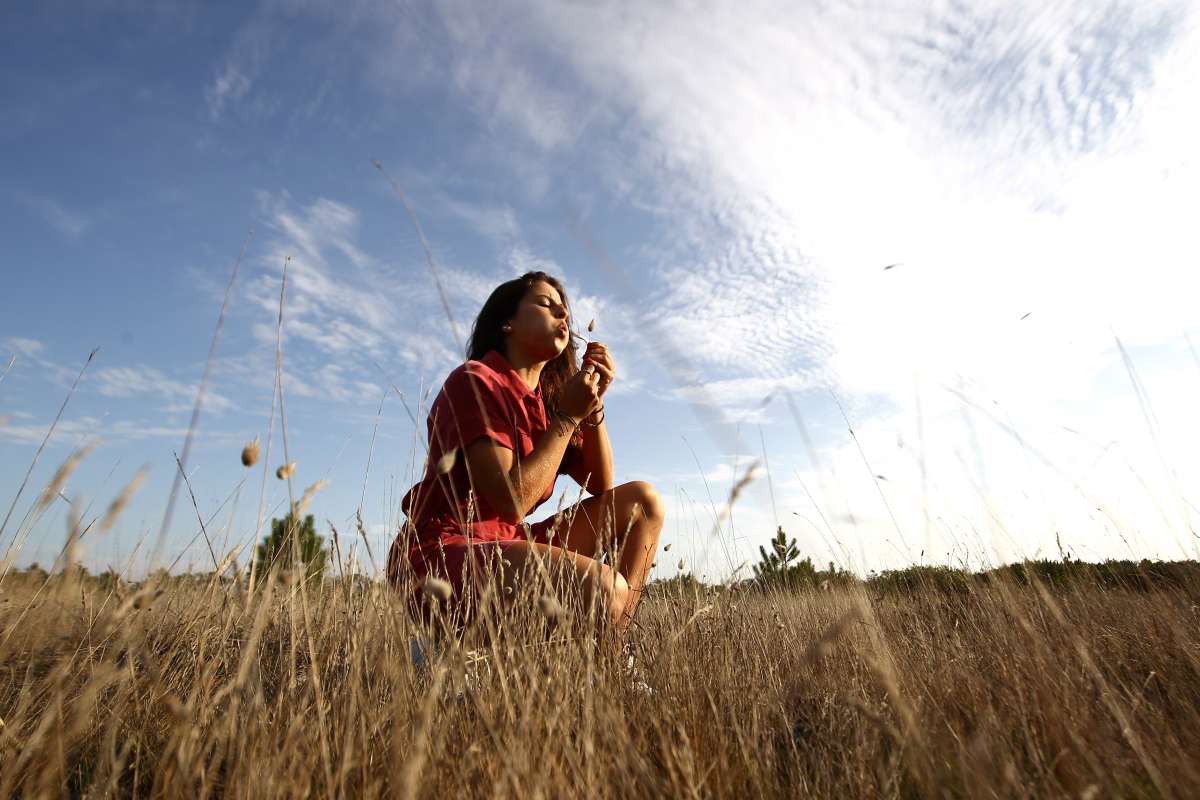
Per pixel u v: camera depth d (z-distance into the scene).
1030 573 2.16
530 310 2.85
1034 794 1.37
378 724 1.56
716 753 1.61
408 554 2.27
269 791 1.31
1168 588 3.15
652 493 2.75
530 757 1.42
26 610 1.71
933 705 1.95
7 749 1.56
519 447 2.58
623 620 2.29
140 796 1.62
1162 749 1.56
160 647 1.90
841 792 1.54
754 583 3.05
